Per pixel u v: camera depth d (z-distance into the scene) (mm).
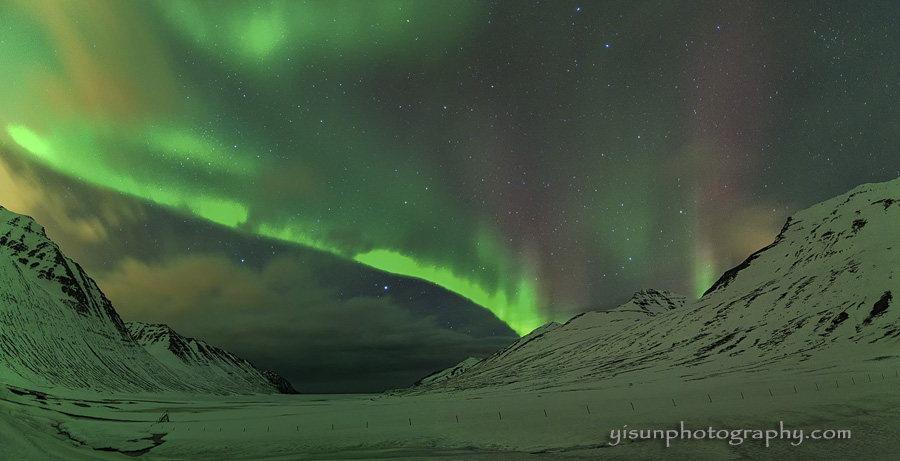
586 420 55156
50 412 79500
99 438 60781
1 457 32531
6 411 52719
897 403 49000
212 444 56656
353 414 88750
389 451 47438
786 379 82750
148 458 51094
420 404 112438
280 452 50844
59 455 36875
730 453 37438
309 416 90312
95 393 171250
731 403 58312
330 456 46250
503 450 44812
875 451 34812
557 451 42531
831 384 67375
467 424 59750
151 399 191250
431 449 47438
